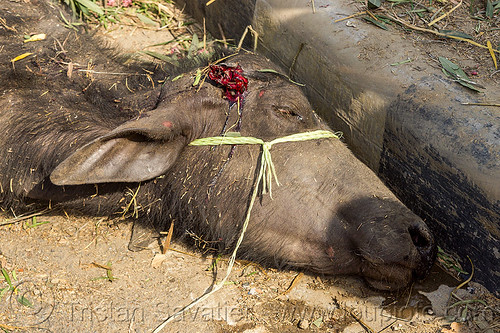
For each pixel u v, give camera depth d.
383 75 5.44
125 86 5.48
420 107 5.09
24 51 5.62
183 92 4.86
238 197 4.79
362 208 4.60
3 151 5.23
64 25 6.16
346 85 5.73
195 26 7.75
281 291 4.85
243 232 4.75
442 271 4.97
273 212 4.75
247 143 4.75
